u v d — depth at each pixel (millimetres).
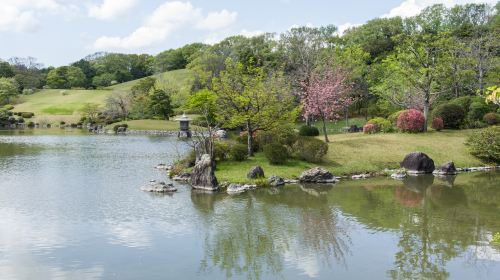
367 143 40875
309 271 15500
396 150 39000
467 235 19344
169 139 65688
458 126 48656
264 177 30203
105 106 103812
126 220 21297
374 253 17219
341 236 19219
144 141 62438
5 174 33844
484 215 22562
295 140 35250
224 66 93375
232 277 14938
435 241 18547
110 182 30719
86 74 164375
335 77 56562
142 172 35125
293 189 28578
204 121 70375
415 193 27766
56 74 150625
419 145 40594
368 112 67438
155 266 15781
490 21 92000
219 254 17031
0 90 119938
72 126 97750
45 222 20891
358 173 33750
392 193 27734
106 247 17625
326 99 44625
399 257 16781
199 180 28328
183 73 121625
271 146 33438
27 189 28266
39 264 15883
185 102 95438
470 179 32750
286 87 44281
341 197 26484
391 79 57344
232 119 35562
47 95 135125
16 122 100562
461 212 23141
